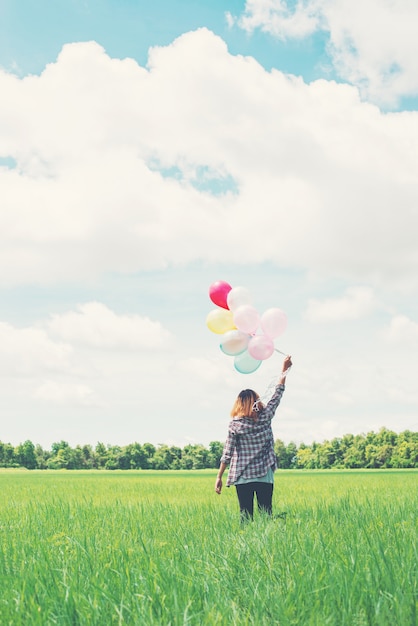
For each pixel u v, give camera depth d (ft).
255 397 27.99
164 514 34.42
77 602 13.44
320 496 51.93
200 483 108.17
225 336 28.89
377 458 492.13
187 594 13.66
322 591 13.64
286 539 20.35
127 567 16.40
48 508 39.47
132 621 12.38
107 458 607.37
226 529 26.00
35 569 16.84
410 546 17.58
